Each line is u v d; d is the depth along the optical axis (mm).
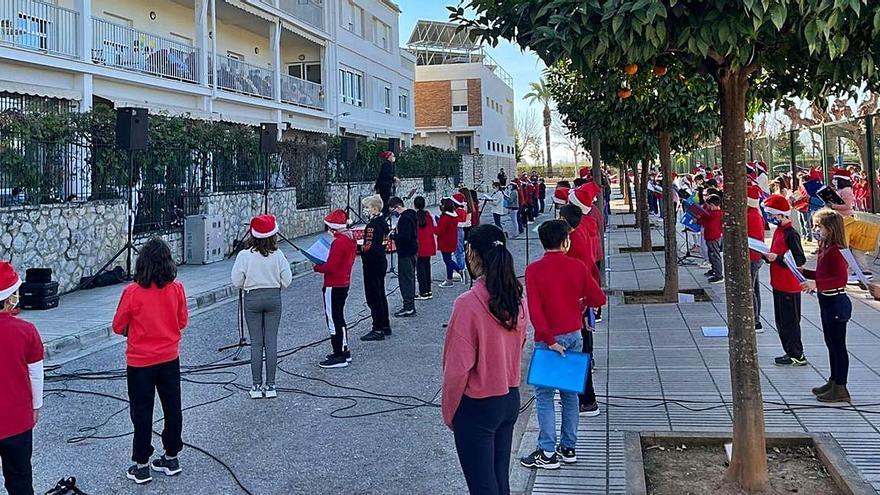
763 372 7098
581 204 6695
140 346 4980
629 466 4809
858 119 15094
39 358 4031
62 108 17438
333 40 32156
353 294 13227
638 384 6887
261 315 7008
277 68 27125
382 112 38469
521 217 23922
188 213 16625
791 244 7102
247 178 19594
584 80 5988
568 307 4855
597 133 11039
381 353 8789
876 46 4086
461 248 14742
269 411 6574
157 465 5148
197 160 17016
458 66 53281
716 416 5840
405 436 5879
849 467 4555
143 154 14984
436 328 10188
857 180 15297
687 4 3641
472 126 53281
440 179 43188
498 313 3473
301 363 8359
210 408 6676
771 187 17062
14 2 16297
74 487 4809
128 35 20047
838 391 6062
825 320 6086
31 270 11094
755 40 3918
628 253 17859
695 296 11836
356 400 6887
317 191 24859
